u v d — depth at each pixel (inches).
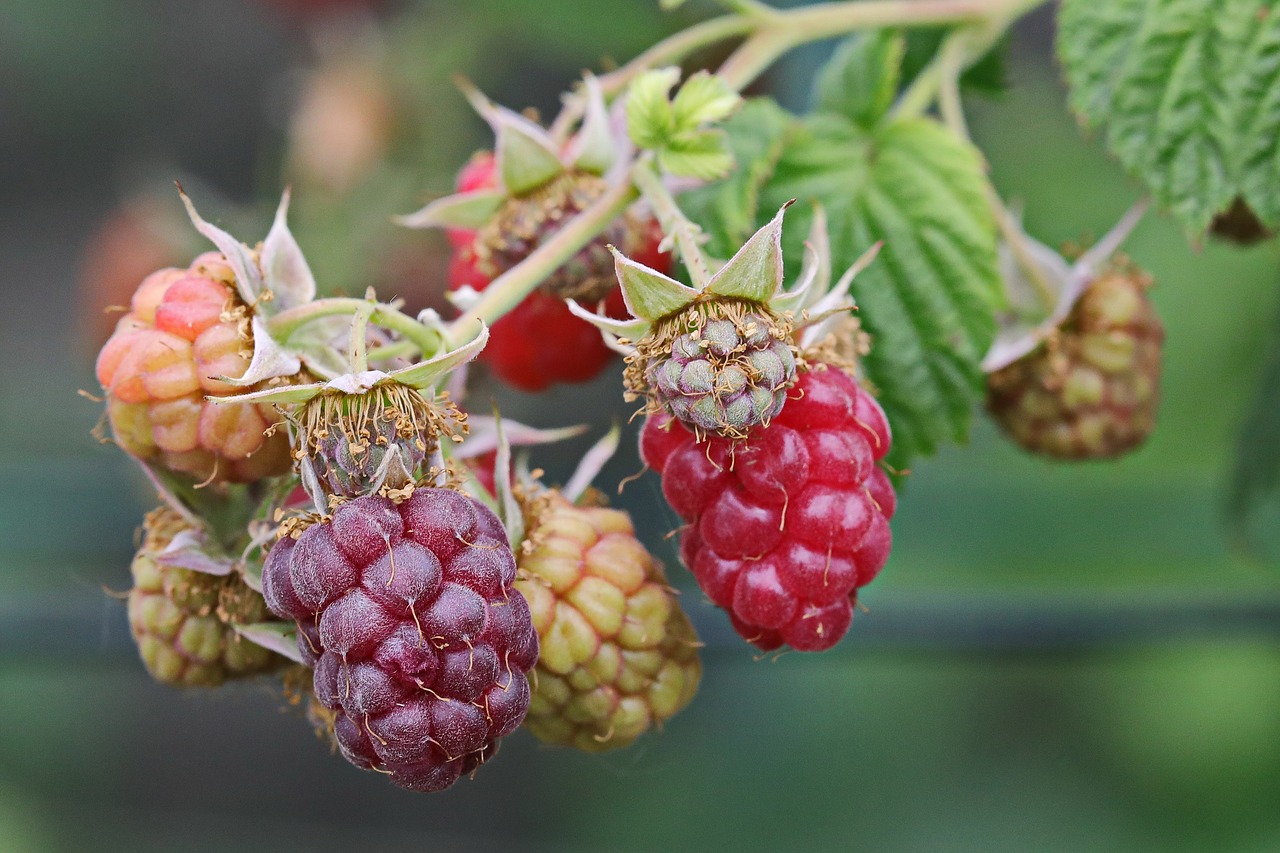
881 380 12.0
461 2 17.6
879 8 12.2
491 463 11.6
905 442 12.0
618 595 11.0
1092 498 13.9
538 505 11.1
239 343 10.8
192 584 11.2
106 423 11.1
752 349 10.6
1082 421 12.8
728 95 11.3
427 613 10.3
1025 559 13.8
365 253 17.2
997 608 13.1
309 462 10.5
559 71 17.9
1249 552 13.6
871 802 18.2
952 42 12.3
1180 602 13.1
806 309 11.0
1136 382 12.8
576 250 11.2
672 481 10.8
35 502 14.9
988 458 14.9
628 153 11.8
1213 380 15.0
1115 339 12.7
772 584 10.7
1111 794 17.1
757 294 10.6
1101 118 12.0
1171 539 13.8
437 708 10.3
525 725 11.2
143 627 11.3
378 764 10.4
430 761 10.3
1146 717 17.3
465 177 12.3
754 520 10.7
